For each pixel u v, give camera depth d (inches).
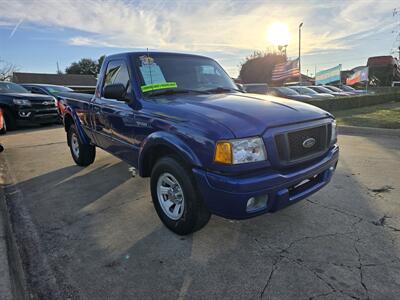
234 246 111.8
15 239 120.1
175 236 119.7
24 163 230.7
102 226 129.3
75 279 96.2
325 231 120.5
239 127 95.7
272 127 99.5
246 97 131.7
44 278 97.0
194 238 117.7
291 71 1099.9
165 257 106.1
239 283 92.4
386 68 1466.5
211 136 95.3
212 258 105.0
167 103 122.0
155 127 117.9
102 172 203.0
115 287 92.0
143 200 155.2
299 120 107.0
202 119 101.9
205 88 149.7
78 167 216.7
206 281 93.7
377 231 119.6
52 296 89.1
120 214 140.1
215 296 87.5
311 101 537.6
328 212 136.5
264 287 90.4
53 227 129.5
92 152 211.9
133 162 142.1
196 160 99.3
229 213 96.3
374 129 336.8
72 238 120.3
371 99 681.6
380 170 195.6
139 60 144.3
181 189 110.2
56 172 206.1
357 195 154.9
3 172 207.6
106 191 168.7
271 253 107.0
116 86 133.7
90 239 119.2
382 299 84.4
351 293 86.8
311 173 107.4
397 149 254.2
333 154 121.6
